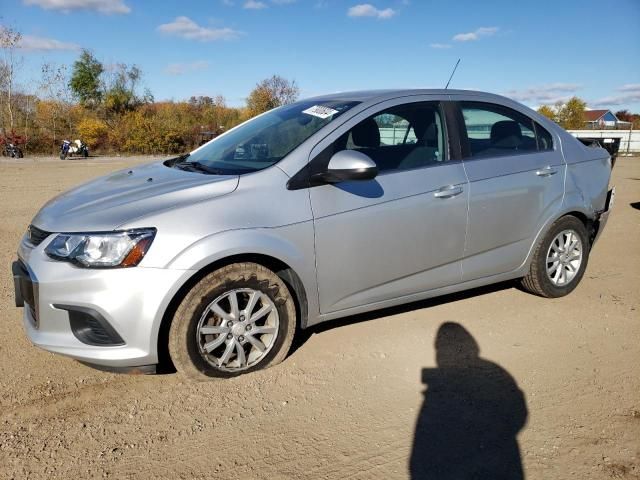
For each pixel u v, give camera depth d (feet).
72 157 97.19
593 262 19.77
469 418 9.61
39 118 110.22
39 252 10.11
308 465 8.34
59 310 9.78
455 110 13.46
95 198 11.03
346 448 8.75
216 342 10.47
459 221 12.86
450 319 13.99
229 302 10.53
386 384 10.76
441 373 11.23
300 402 10.08
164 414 9.68
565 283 15.46
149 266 9.58
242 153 12.42
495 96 14.44
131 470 8.22
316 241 11.05
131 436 9.05
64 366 11.40
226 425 9.36
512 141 14.32
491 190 13.29
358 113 12.14
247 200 10.53
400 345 12.46
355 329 13.29
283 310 11.07
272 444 8.84
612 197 16.53
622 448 8.78
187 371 10.29
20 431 9.16
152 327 9.66
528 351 12.28
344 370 11.28
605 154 16.49
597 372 11.33
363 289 11.94
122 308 9.51
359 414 9.71
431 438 9.02
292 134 12.17
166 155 112.78
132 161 85.76
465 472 8.19
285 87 139.64
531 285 15.15
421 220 12.26
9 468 8.21
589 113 200.34
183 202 10.23
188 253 9.75
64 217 10.41
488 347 12.45
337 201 11.27
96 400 10.12
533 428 9.32
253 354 11.07
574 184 15.03
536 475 8.14
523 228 14.16
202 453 8.62
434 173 12.56
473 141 13.53
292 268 10.82
